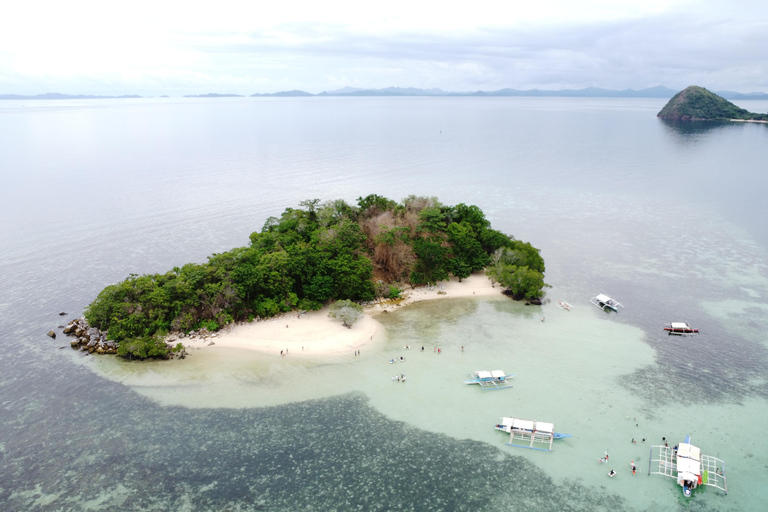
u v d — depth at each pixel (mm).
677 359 85250
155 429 67938
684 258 133875
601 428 67750
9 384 78062
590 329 96125
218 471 60594
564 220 168625
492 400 73875
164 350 84500
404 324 97875
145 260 130625
